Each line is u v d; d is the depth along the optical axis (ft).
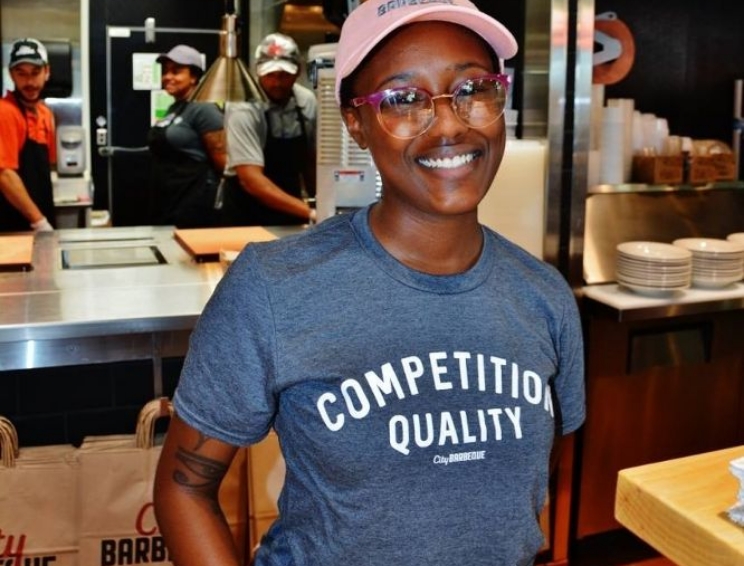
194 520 3.43
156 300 7.22
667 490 3.08
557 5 8.10
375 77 3.21
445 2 3.18
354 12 3.31
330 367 3.14
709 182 9.96
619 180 9.53
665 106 11.01
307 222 13.15
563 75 8.27
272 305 3.20
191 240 9.30
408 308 3.25
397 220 3.31
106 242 9.91
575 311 3.73
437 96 3.16
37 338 6.50
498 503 3.20
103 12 14.78
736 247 9.03
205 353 3.32
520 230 8.43
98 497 7.03
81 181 15.02
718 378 9.55
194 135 12.69
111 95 14.98
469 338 3.27
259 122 12.14
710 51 11.12
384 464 3.10
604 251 9.26
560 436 3.86
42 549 7.06
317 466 3.17
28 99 13.69
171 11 15.12
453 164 3.22
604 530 9.31
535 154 8.36
